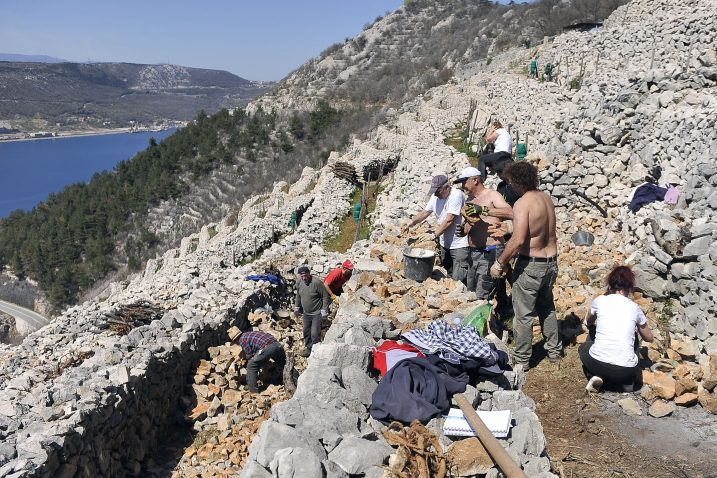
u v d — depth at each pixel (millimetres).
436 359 4824
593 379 5371
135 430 7289
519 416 4371
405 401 4344
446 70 58719
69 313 13672
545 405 5430
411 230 11281
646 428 4926
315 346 5203
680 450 4602
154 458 7523
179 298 12117
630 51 19453
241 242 25734
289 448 3660
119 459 6785
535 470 3857
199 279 13367
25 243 75000
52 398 6547
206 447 7562
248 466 3721
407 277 8242
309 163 58688
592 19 46938
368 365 5109
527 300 5656
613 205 9891
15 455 5375
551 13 54500
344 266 10430
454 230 7664
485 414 4285
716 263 5715
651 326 6289
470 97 29594
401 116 40531
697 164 7684
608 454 4648
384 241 11188
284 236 26266
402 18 109375
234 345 9453
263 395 8719
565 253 9031
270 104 89812
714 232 5953
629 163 10211
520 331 5777
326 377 4641
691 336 5910
